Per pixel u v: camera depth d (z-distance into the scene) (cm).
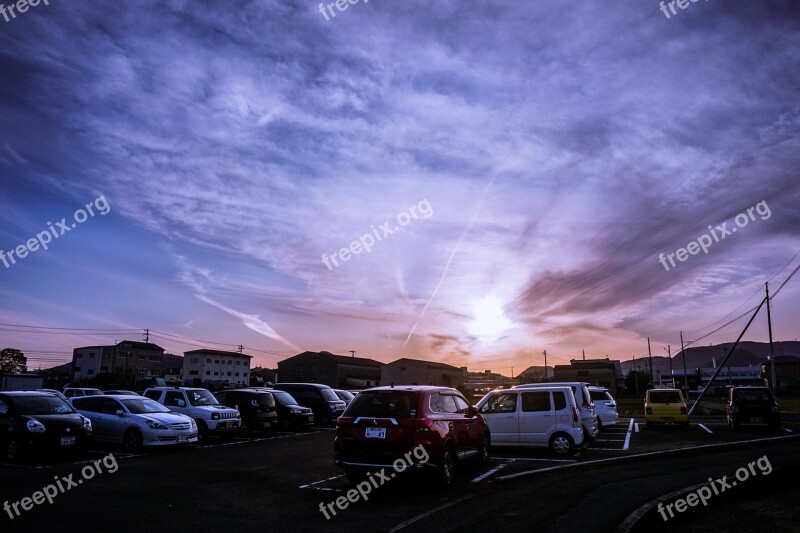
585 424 1363
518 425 1297
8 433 1168
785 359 8112
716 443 1534
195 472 1078
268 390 2044
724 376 9481
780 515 764
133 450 1377
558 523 661
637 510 712
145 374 7381
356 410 919
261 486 931
